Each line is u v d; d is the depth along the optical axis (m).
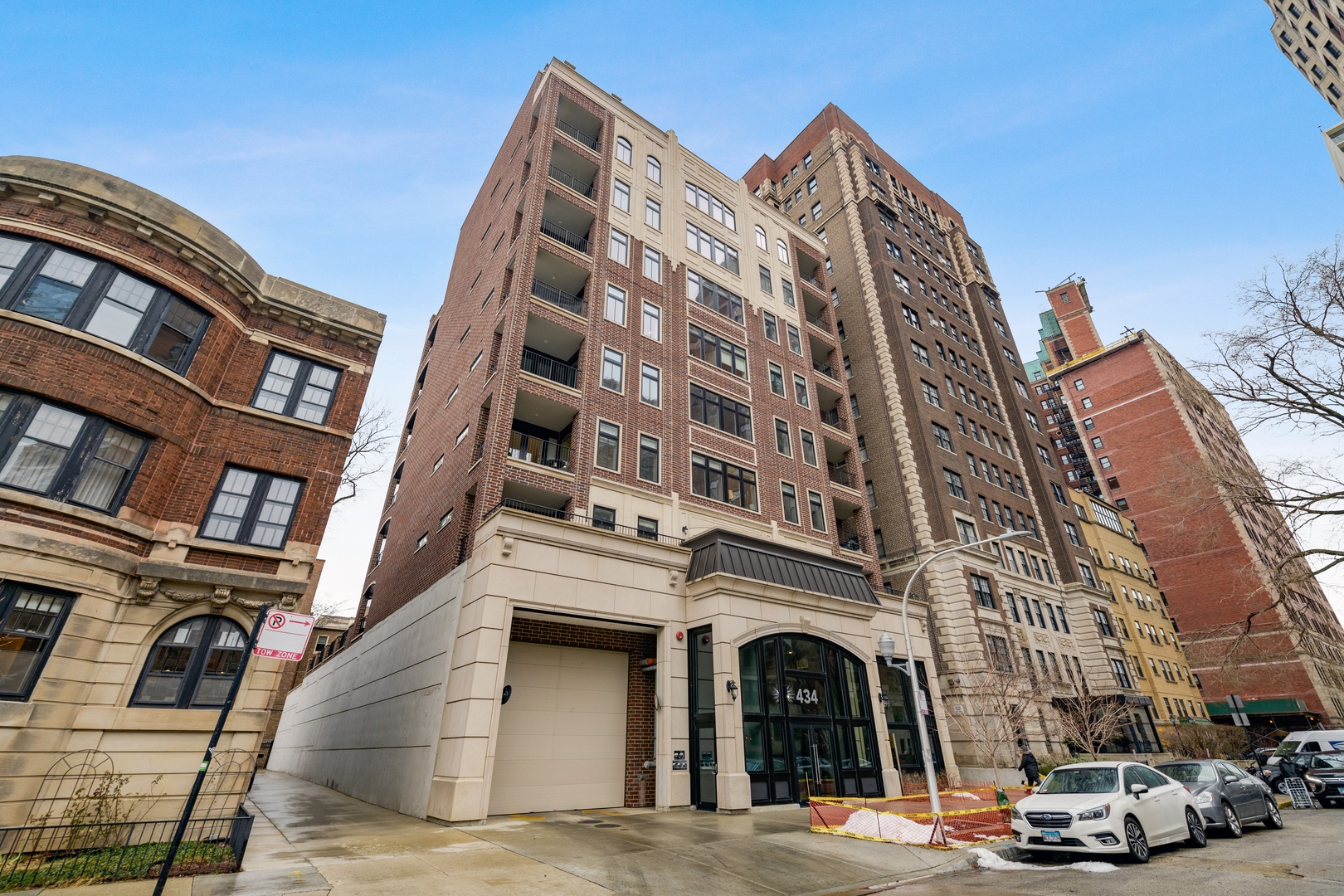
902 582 35.19
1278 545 21.67
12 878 7.95
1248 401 20.77
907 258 48.03
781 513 25.30
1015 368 53.09
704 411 24.83
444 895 7.96
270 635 7.50
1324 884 8.65
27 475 10.96
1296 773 19.84
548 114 25.23
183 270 13.66
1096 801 11.05
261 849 10.30
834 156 49.88
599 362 22.09
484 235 31.06
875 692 20.56
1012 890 8.98
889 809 14.62
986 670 30.20
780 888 9.30
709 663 17.58
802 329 31.97
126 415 12.13
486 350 22.41
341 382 15.68
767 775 16.58
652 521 20.91
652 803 17.28
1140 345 73.00
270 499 13.89
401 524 27.83
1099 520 52.50
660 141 29.58
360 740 22.11
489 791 14.23
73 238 12.36
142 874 8.26
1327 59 68.94
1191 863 10.51
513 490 19.05
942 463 37.94
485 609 15.11
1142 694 42.62
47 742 10.16
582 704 17.41
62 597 10.91
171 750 11.27
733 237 31.03
